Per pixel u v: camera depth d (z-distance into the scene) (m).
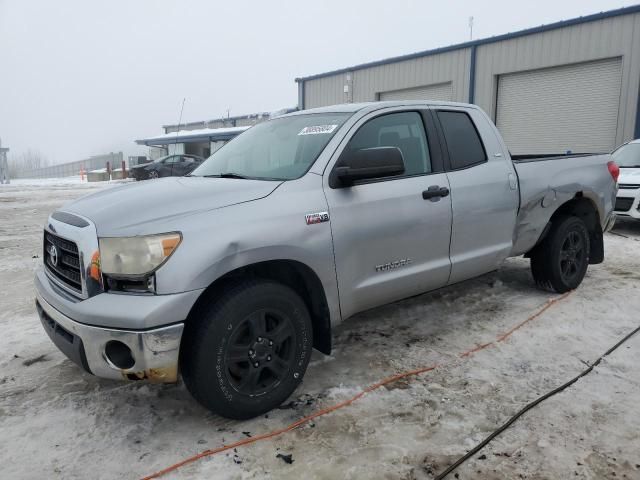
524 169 4.46
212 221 2.67
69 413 2.95
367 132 3.49
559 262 4.84
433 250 3.72
